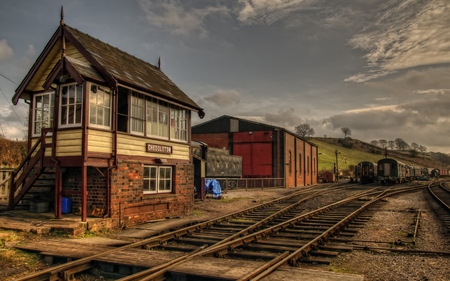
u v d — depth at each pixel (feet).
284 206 62.28
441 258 26.99
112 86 37.04
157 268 21.54
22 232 31.37
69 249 26.25
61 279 21.33
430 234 36.52
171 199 46.50
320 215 50.67
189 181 50.57
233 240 29.84
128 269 22.99
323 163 322.34
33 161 38.42
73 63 35.12
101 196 37.35
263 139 131.13
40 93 40.75
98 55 40.01
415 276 22.63
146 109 43.24
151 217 42.80
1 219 35.17
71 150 35.55
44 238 30.60
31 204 39.47
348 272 23.56
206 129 139.54
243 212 51.62
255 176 130.72
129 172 39.32
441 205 62.34
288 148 134.72
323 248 29.86
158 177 45.42
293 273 21.22
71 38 38.45
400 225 41.81
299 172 151.74
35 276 20.06
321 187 133.90
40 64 39.73
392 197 81.71
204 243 31.89
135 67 47.47
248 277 19.88
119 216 37.63
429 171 282.36
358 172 174.81
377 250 29.48
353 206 61.87
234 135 135.33
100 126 36.52
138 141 41.68
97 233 34.12
